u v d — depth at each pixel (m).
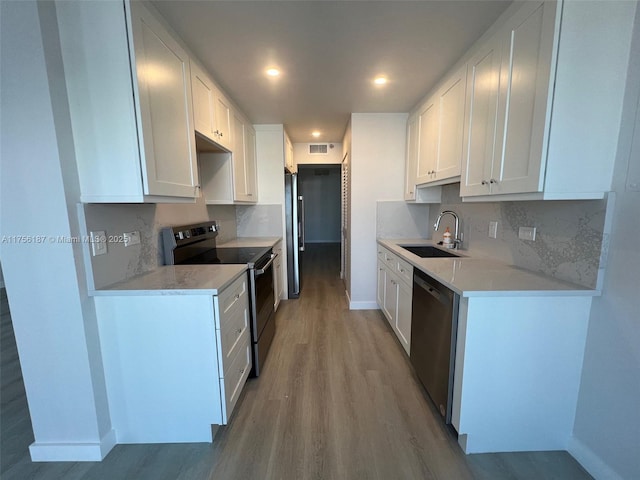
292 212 3.71
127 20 1.16
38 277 1.26
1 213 1.21
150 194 1.29
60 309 1.28
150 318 1.38
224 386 1.45
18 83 1.13
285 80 2.20
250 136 3.27
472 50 1.74
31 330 1.30
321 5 1.38
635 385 1.11
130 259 1.59
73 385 1.33
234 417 1.65
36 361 1.32
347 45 1.74
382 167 3.19
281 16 1.46
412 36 1.65
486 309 1.29
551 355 1.33
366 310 3.35
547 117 1.15
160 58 1.38
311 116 3.18
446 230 2.56
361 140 3.14
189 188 1.67
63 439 1.37
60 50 1.17
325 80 2.21
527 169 1.26
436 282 1.58
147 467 1.34
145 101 1.25
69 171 1.22
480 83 1.61
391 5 1.39
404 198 3.21
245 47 1.74
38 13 1.10
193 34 1.60
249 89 2.36
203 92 1.92
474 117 1.67
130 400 1.44
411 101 2.70
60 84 1.17
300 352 2.39
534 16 1.20
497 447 1.40
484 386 1.35
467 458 1.38
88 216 1.30
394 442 1.47
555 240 1.47
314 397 1.82
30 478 1.29
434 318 1.62
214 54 1.81
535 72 1.20
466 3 1.38
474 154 1.68
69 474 1.31
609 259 1.20
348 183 3.45
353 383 1.96
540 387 1.36
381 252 3.07
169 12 1.41
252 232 3.69
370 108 2.92
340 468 1.33
